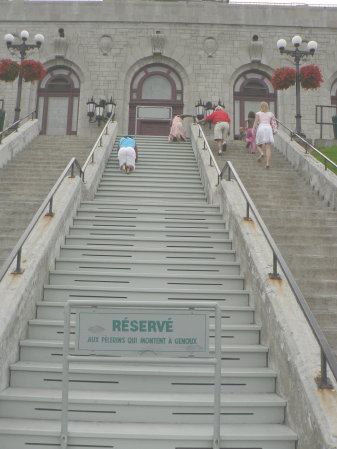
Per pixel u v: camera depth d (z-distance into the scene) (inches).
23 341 196.2
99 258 273.4
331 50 832.3
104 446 153.9
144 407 169.2
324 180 392.2
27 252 232.1
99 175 445.1
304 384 153.3
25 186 403.2
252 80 837.8
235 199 312.7
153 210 364.2
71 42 826.2
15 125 590.9
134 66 832.3
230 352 197.6
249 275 239.9
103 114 788.6
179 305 148.2
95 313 148.0
